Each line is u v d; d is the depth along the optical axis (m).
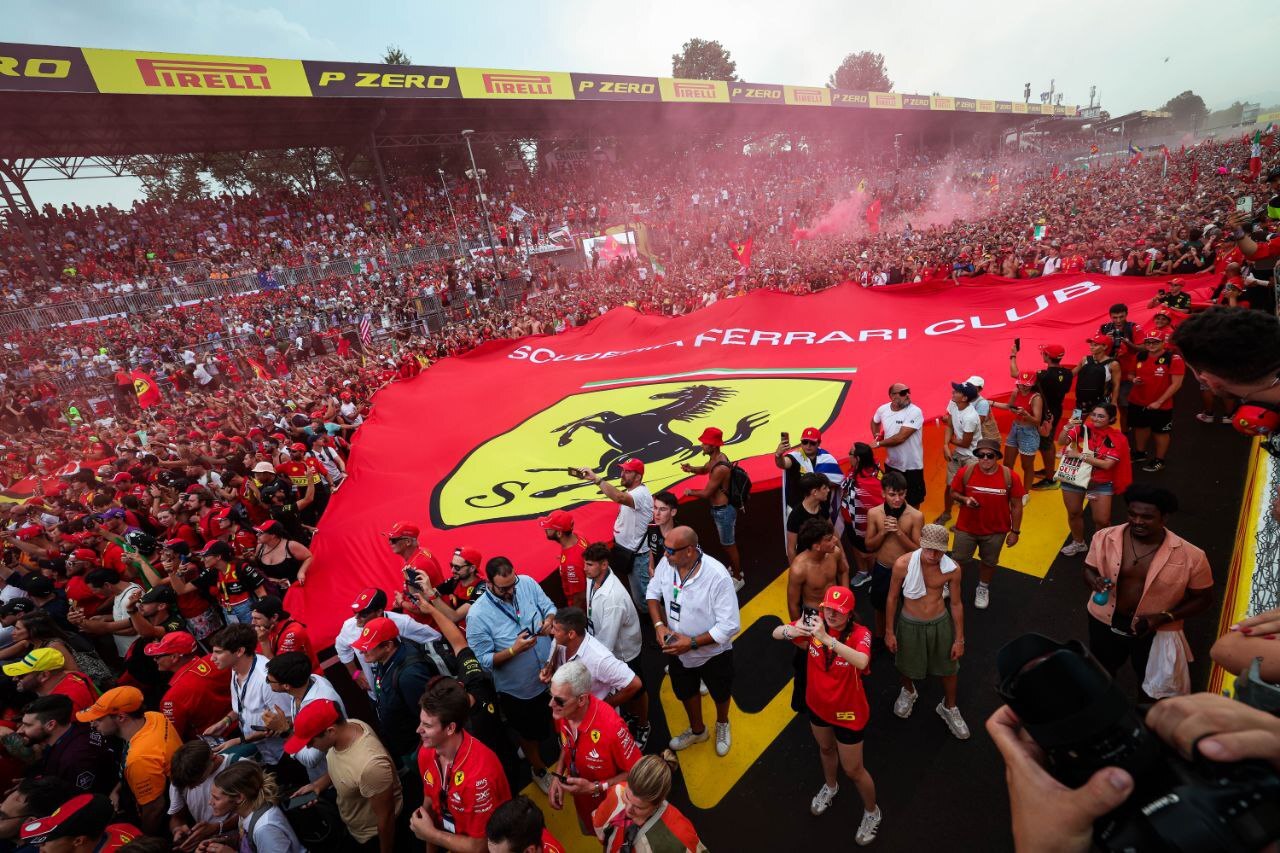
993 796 4.28
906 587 4.58
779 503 8.48
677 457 8.41
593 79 35.47
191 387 21.27
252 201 35.38
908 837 4.09
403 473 9.72
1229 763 1.00
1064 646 1.29
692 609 4.71
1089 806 1.12
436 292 28.70
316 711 3.80
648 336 14.78
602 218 40.50
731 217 44.69
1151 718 1.20
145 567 7.45
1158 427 7.74
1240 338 1.55
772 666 5.84
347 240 32.81
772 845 4.21
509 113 36.97
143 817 4.16
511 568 4.80
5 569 9.09
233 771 3.62
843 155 66.50
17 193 28.69
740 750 5.01
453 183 42.81
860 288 13.10
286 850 3.65
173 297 24.45
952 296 12.12
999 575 6.55
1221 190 30.67
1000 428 8.26
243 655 4.73
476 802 3.40
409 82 29.02
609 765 3.64
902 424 6.95
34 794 3.49
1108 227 27.20
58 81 20.42
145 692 6.30
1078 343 9.41
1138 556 3.98
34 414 18.17
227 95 24.11
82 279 25.78
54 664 5.27
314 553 7.63
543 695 4.83
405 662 4.61
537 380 13.17
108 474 12.73
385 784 3.91
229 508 8.72
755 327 13.30
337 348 25.03
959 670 5.45
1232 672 1.88
